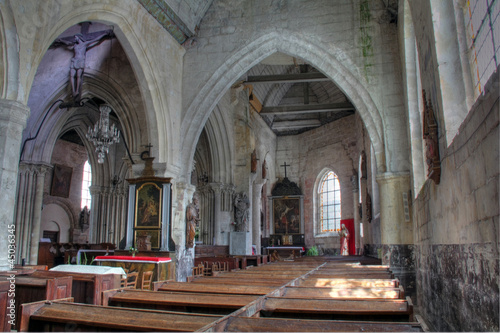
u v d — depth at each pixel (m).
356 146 28.70
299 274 9.62
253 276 9.15
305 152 33.88
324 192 32.47
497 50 4.80
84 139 24.52
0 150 8.44
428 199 8.30
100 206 24.62
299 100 33.00
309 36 14.65
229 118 23.52
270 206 33.59
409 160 12.60
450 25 6.34
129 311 4.54
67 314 4.59
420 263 10.50
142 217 13.98
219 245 21.50
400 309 5.16
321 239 31.70
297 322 4.04
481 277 4.14
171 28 14.86
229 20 15.72
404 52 11.88
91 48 15.63
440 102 6.27
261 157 30.17
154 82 14.17
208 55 15.70
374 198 20.45
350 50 14.23
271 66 27.66
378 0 14.31
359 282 8.20
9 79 8.79
